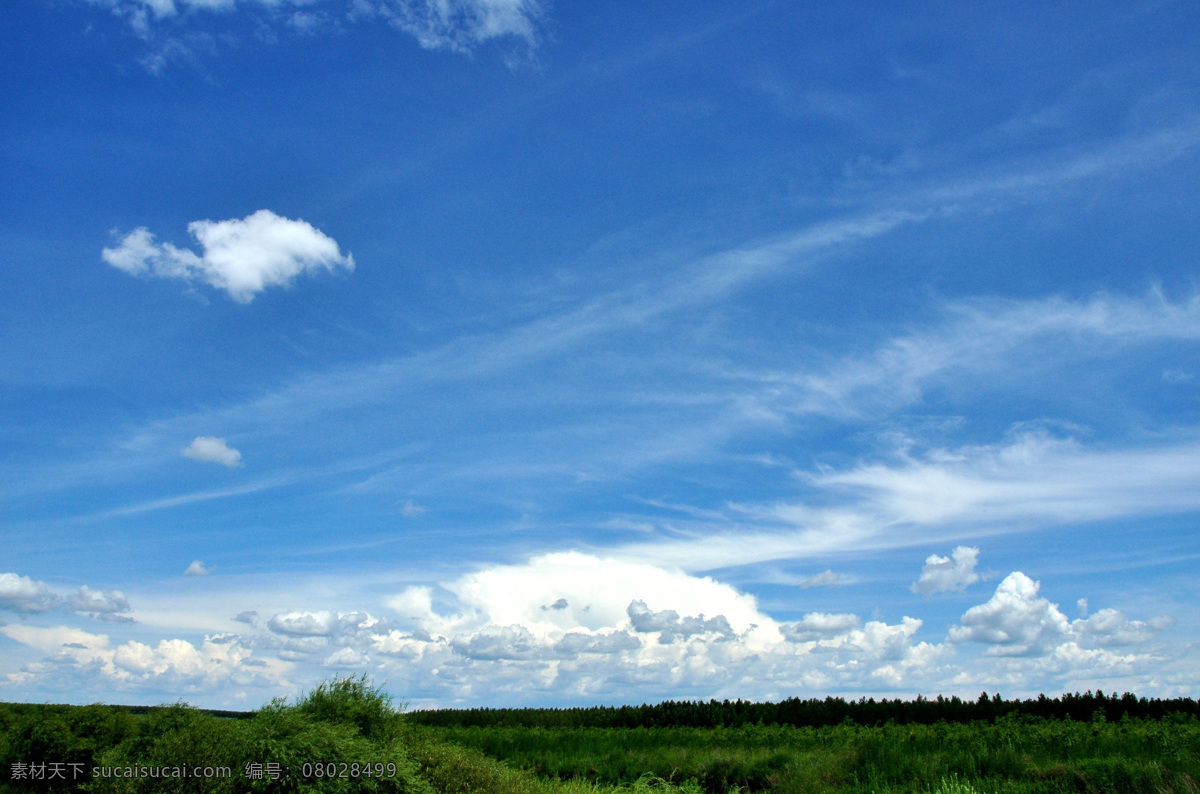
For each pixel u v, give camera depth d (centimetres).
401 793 1108
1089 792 1506
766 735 3033
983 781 1655
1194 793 1405
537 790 1391
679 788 2062
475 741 2973
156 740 1034
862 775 1894
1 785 1340
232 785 982
